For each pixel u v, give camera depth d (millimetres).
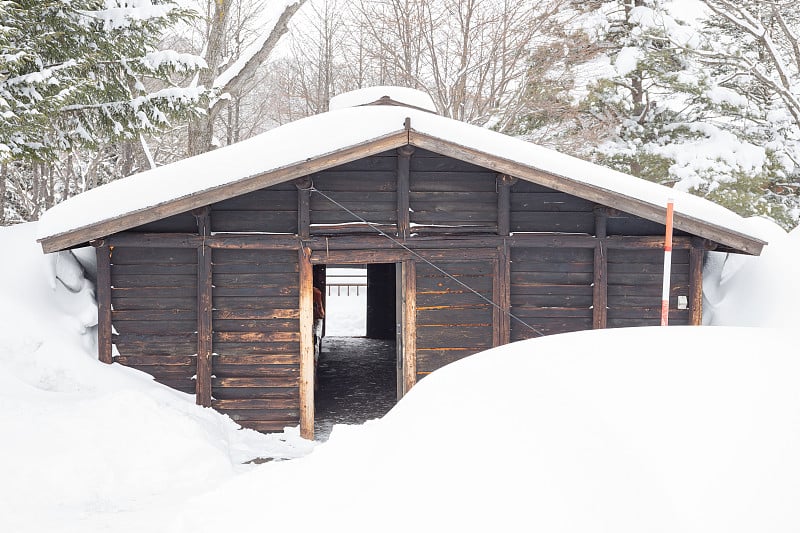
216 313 9414
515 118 22531
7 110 11766
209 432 8039
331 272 31500
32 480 6070
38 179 27281
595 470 2840
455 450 3377
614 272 9875
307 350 9438
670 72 21828
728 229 9078
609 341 3924
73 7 13578
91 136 14906
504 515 2848
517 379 3748
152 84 25766
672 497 2588
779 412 2893
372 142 8891
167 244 9289
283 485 4527
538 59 22109
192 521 4441
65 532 5047
